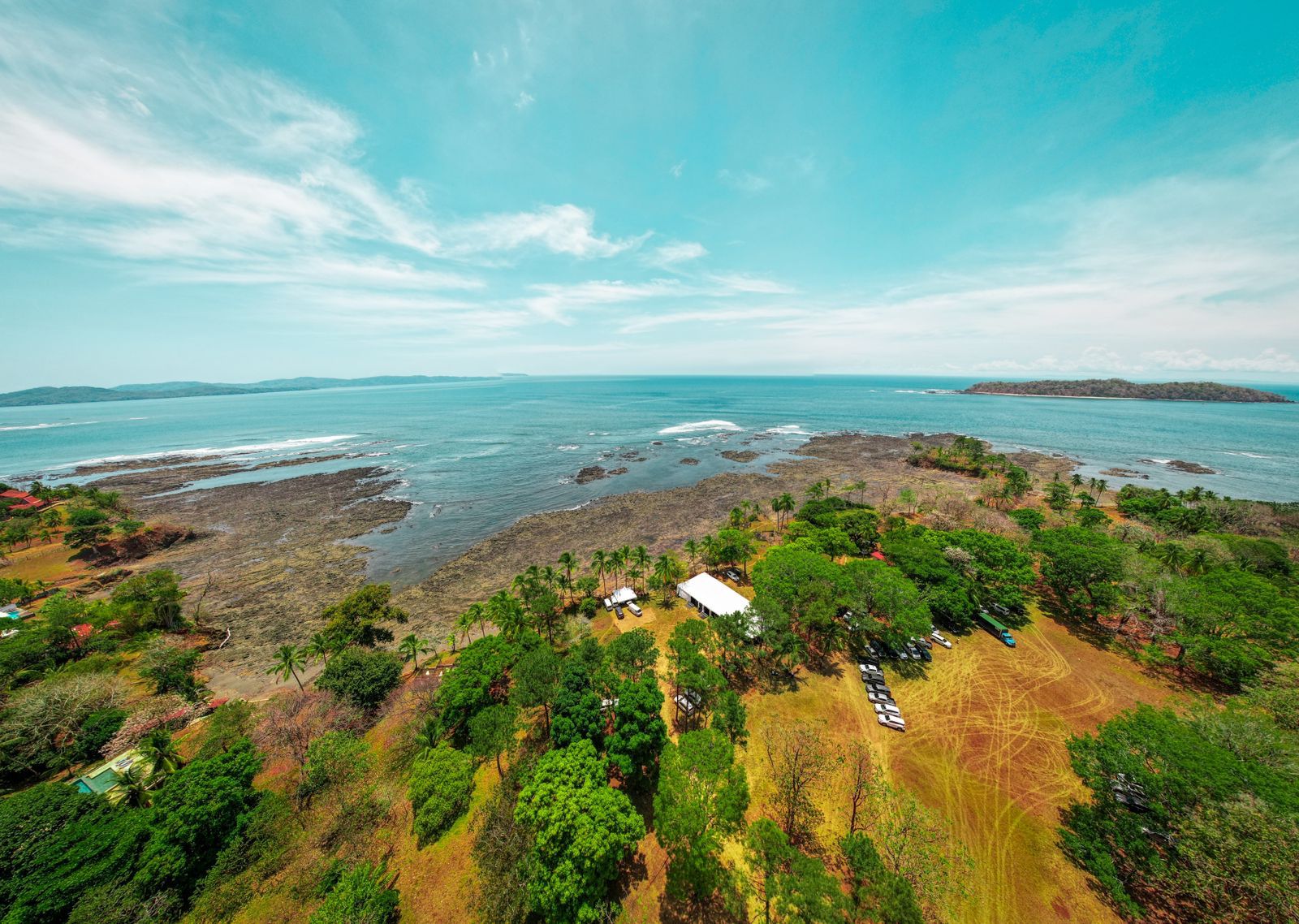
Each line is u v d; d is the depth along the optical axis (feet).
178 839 94.32
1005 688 142.72
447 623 202.39
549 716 133.18
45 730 123.24
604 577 231.91
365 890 86.28
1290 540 236.22
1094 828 96.32
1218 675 139.33
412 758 124.26
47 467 489.67
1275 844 72.79
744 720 119.44
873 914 79.41
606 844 83.97
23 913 81.46
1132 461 472.85
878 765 116.57
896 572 174.60
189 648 184.55
